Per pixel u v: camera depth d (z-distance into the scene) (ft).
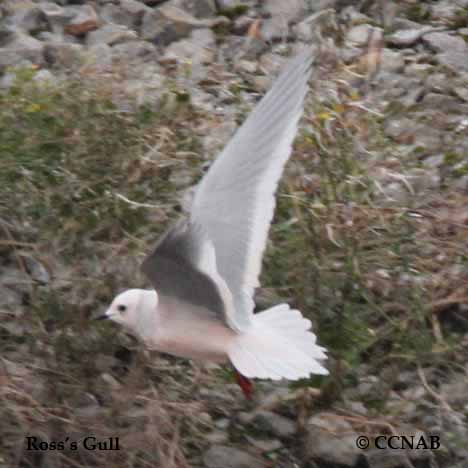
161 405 36.32
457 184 45.52
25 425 35.35
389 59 53.88
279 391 38.09
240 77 51.88
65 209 41.16
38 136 42.34
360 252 40.52
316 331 38.99
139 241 40.42
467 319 40.47
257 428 36.88
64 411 36.19
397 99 51.08
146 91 47.32
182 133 44.68
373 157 44.27
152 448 35.09
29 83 45.52
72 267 40.27
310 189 41.78
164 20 55.77
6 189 41.24
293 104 33.58
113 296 39.68
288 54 53.06
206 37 55.16
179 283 32.22
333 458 36.09
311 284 39.50
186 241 30.96
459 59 55.16
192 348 33.32
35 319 38.65
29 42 52.85
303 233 39.86
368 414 37.47
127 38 54.44
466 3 59.88
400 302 39.93
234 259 32.58
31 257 40.32
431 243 41.83
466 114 51.03
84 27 55.36
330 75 47.52
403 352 38.88
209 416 37.22
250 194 32.89
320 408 37.78
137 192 42.11
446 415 37.32
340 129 43.04
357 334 38.96
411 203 43.29
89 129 42.50
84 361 37.78
